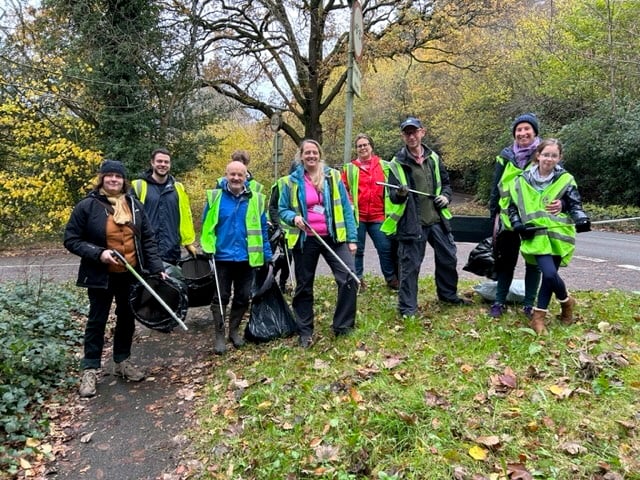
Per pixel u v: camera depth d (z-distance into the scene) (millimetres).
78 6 13961
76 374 4727
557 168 4258
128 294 4477
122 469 3234
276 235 6328
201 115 17234
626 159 16703
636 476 2402
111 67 14359
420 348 4145
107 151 14641
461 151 24938
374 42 16391
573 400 3096
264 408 3607
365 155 6207
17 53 11742
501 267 4688
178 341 5566
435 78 26703
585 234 13164
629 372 3311
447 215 5148
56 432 3717
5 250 13727
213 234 4984
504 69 21812
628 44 16797
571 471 2490
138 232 4406
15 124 12633
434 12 15984
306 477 2799
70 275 9570
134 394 4328
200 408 3941
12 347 4477
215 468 3098
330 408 3391
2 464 3271
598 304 4816
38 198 13367
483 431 2879
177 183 5746
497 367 3600
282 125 19906
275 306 5219
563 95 19703
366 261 9266
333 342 4652
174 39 15602
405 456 2770
